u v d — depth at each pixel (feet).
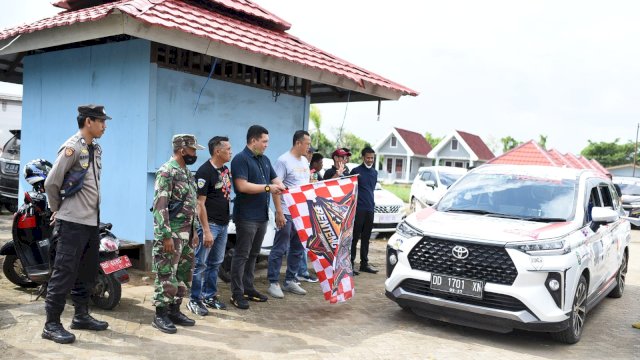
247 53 23.48
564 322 15.75
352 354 15.07
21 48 25.63
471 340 16.83
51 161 26.78
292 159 21.40
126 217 23.02
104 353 13.91
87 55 24.58
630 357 16.12
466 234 16.61
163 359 13.82
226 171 18.10
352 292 19.02
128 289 20.15
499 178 20.81
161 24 19.58
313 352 15.07
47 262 18.12
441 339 16.78
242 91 26.03
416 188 55.62
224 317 17.83
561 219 18.06
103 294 17.53
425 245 17.07
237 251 18.80
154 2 22.11
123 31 19.88
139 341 14.96
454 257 16.46
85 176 14.49
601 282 19.84
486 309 15.83
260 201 18.78
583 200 18.97
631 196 56.54
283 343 15.66
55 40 23.49
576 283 16.21
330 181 19.13
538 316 15.40
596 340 17.66
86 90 24.72
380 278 25.26
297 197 18.58
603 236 19.75
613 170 207.62
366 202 25.53
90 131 14.51
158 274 15.70
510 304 15.74
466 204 19.85
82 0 27.40
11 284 20.34
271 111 27.61
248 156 18.44
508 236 16.22
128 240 22.95
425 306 16.94
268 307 19.40
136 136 22.54
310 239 18.57
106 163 23.76
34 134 27.89
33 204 18.08
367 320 18.49
